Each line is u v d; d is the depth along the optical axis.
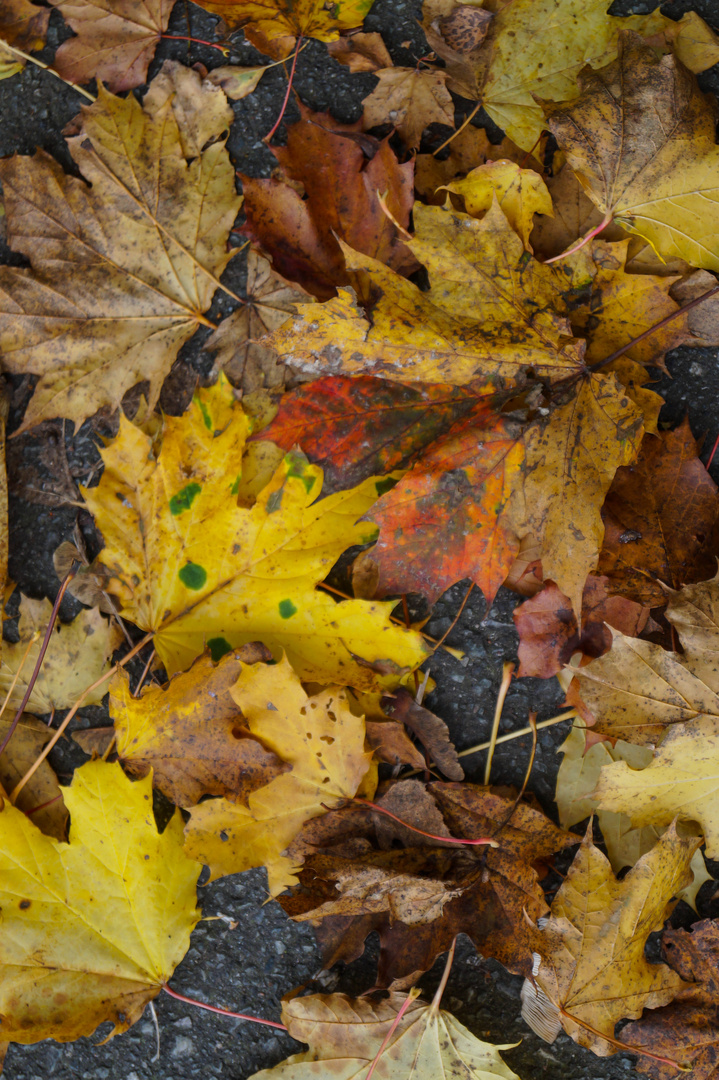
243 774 0.90
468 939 0.93
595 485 0.87
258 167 0.94
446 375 0.88
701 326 0.91
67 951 0.90
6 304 0.92
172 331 0.93
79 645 0.94
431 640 0.93
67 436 0.95
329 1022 0.91
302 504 0.90
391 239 0.92
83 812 0.90
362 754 0.89
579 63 0.92
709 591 0.87
